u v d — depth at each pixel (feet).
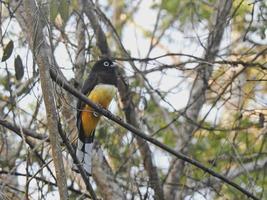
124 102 45.68
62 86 31.53
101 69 41.16
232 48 50.52
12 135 42.01
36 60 29.43
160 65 42.34
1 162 38.96
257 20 40.73
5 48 32.42
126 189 41.04
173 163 45.37
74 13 43.16
